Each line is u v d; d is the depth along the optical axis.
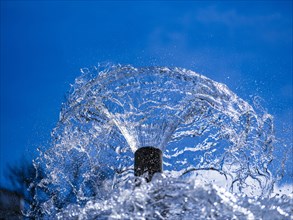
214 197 6.14
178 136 8.73
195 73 7.79
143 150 7.01
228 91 7.86
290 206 6.65
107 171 8.64
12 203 11.84
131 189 6.53
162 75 7.64
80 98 7.82
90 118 7.98
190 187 6.21
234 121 8.35
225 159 8.95
